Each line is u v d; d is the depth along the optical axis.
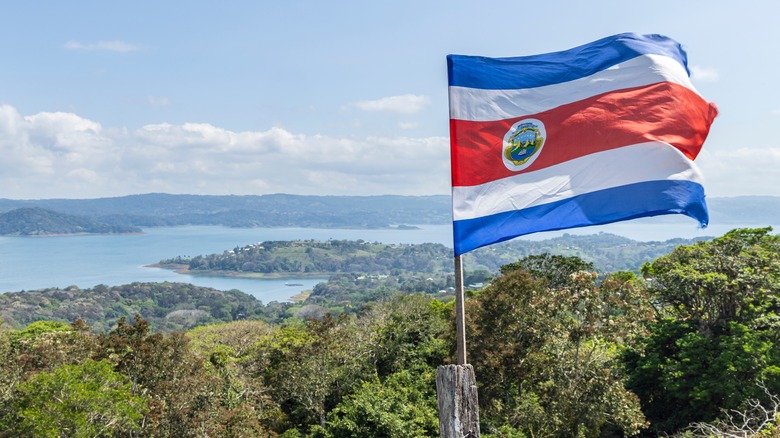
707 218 7.92
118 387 24.39
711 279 33.38
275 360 43.00
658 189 7.87
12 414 21.86
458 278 7.68
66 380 21.77
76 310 174.12
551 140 8.16
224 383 32.22
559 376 28.03
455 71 8.23
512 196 8.02
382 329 45.69
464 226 7.86
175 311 180.88
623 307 27.56
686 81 8.55
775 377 29.38
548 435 28.31
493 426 28.92
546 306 29.47
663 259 38.94
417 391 34.19
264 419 35.09
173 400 25.47
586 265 38.34
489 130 8.16
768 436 19.06
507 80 8.34
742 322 34.09
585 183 8.02
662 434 31.86
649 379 35.06
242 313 183.38
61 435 21.00
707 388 30.58
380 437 29.17
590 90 8.34
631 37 8.64
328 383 37.00
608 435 33.09
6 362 27.67
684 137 8.17
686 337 32.59
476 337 32.75
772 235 38.53
